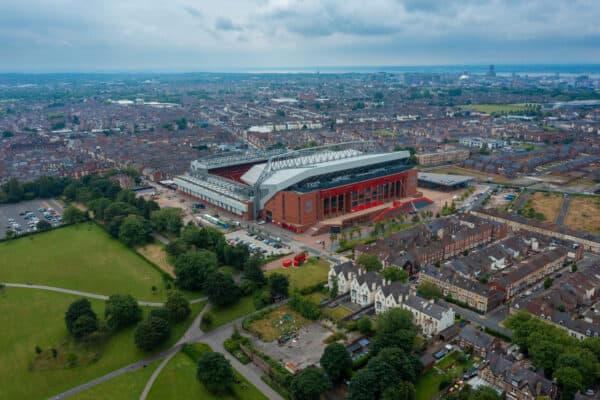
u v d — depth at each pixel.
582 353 180.00
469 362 199.00
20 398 187.25
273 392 187.12
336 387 190.00
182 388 190.75
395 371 175.88
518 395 171.75
